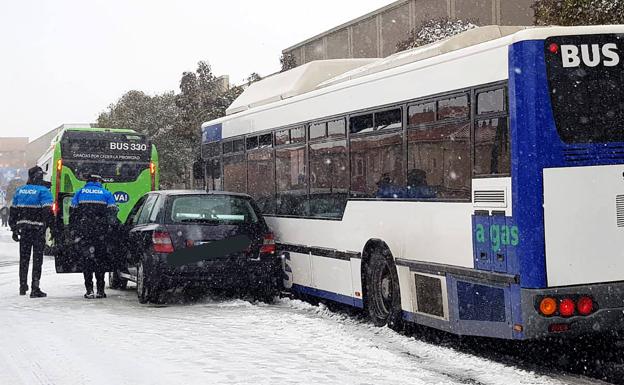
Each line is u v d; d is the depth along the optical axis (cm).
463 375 716
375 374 704
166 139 4144
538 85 709
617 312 711
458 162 799
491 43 755
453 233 806
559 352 840
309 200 1164
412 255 886
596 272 709
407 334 950
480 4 2875
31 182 1346
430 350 831
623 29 733
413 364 756
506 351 855
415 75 882
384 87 948
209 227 1175
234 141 1475
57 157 2223
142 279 1206
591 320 704
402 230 907
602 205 714
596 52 724
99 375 702
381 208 955
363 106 1000
